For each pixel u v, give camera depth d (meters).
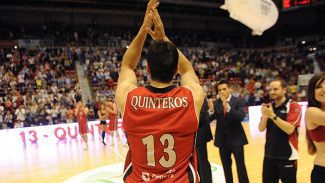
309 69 22.28
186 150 1.43
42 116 13.11
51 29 20.36
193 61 21.36
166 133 1.39
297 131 3.65
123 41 21.39
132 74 1.60
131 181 1.45
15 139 10.67
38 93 14.32
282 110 3.66
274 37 27.72
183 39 24.36
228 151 4.50
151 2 1.55
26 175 6.94
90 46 20.09
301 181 5.38
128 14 23.70
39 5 20.27
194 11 25.06
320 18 25.53
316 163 2.79
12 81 14.91
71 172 6.90
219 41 26.34
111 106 10.05
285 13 26.83
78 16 22.55
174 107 1.42
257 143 9.05
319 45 24.52
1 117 12.68
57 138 11.35
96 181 6.00
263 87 18.91
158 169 1.40
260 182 5.40
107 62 18.14
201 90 1.53
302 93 17.56
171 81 1.51
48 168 7.42
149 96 1.45
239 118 4.33
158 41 1.52
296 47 25.66
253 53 25.05
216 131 4.60
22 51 17.34
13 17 20.64
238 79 19.73
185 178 1.41
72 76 16.47
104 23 23.48
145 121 1.41
